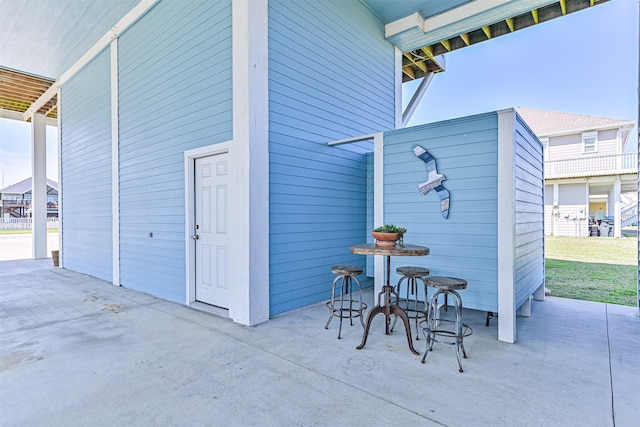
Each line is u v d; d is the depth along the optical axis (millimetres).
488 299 3396
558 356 2889
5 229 23672
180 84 4660
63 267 8133
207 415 2039
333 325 3742
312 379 2477
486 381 2439
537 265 4496
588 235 14031
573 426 1915
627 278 6430
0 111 10000
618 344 3166
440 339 3305
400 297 4086
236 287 3844
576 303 4703
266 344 3164
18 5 5277
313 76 4672
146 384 2418
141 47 5395
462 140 3566
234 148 3859
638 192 4332
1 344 3189
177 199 4770
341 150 5164
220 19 4062
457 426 1912
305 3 4551
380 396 2238
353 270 3482
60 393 2301
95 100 6707
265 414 2043
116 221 6031
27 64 7301
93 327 3682
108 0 5215
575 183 14219
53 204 31344
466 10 5781
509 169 3246
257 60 3799
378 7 5898
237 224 3830
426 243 3818
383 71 6352
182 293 4719
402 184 4008
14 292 5465
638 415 2021
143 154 5398
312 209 4605
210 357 2871
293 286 4297
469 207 3523
